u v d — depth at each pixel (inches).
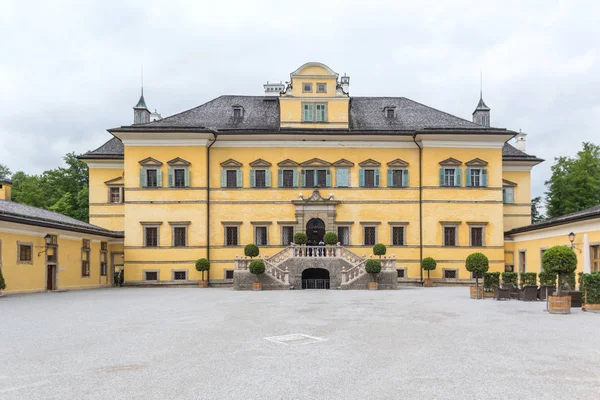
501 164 1830.7
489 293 1173.1
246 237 1822.1
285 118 1873.8
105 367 447.8
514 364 454.9
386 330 653.3
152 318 794.8
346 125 1871.3
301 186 1838.1
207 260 1736.0
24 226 1323.8
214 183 1831.9
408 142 1854.1
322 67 1887.3
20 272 1310.3
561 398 352.8
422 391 370.0
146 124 1840.6
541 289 1104.8
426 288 1620.3
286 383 391.2
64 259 1524.4
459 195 1819.6
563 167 2437.3
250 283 1508.4
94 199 1964.8
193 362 465.4
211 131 1774.1
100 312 887.1
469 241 1811.0
